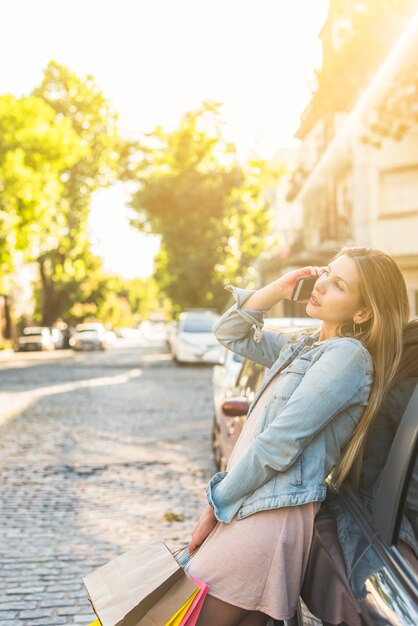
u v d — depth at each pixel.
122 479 7.86
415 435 1.69
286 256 35.47
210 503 2.01
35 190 33.59
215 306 44.81
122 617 1.82
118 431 11.41
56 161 35.62
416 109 15.28
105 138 52.97
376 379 2.00
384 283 2.05
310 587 1.91
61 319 72.94
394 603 1.54
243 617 1.97
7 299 57.06
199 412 13.56
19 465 8.70
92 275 66.25
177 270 44.69
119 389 18.61
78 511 6.46
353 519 1.89
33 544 5.46
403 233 22.33
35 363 33.06
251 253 43.94
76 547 5.38
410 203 22.30
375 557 1.71
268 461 1.93
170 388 18.53
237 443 2.27
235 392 6.29
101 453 9.46
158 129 43.62
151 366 28.02
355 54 15.83
